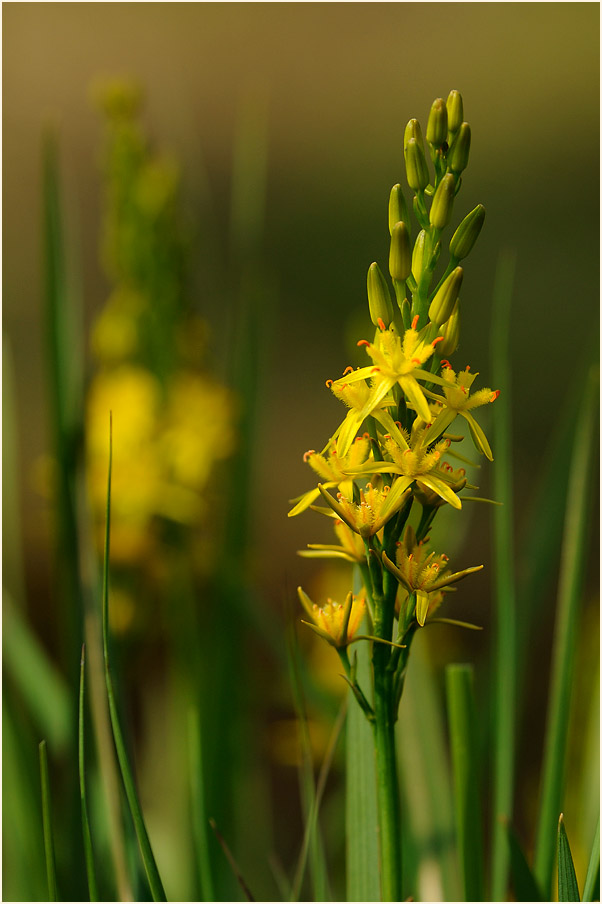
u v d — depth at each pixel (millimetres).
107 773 474
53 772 562
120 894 472
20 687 563
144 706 762
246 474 720
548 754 490
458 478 433
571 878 440
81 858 491
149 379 669
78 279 597
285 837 806
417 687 518
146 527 661
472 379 438
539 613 607
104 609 440
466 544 1203
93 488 659
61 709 547
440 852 504
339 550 442
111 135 657
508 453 502
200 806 479
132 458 662
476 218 434
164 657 792
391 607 437
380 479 437
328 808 661
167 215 658
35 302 1559
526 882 461
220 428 680
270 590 1013
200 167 848
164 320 665
